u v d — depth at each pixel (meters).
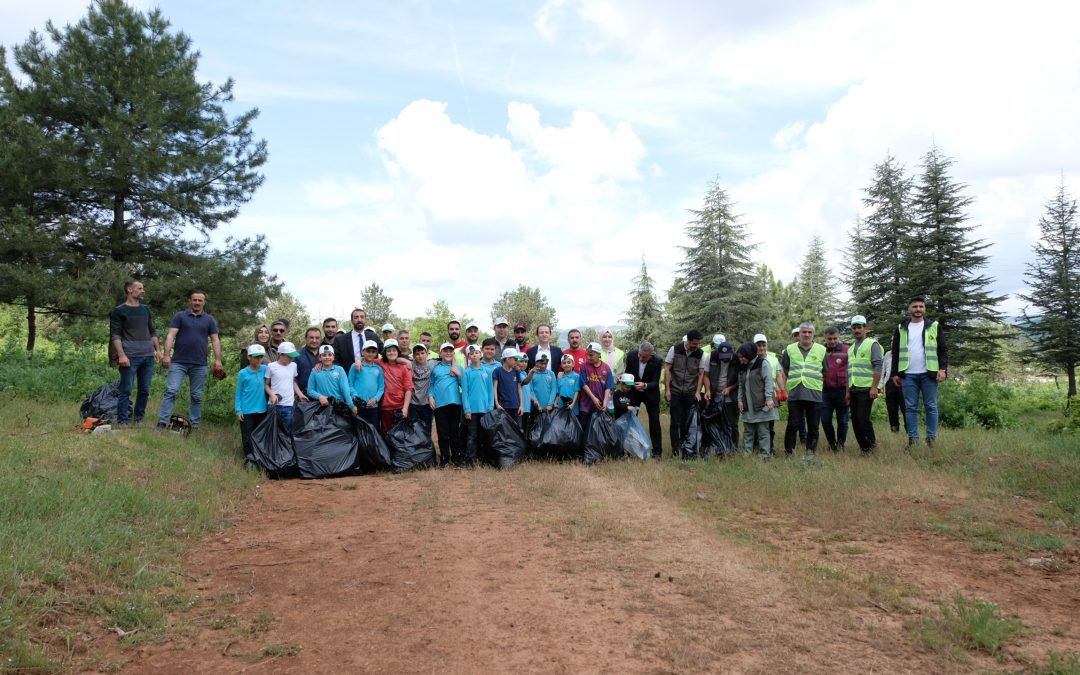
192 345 9.45
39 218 17.28
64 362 14.03
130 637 3.59
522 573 4.69
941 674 3.26
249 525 5.99
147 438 8.16
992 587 4.41
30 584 3.87
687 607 4.08
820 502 6.49
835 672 3.28
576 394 9.68
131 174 17.39
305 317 42.22
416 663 3.40
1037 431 11.55
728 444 9.43
